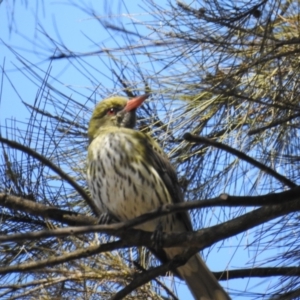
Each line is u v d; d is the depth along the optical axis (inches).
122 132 382.6
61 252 326.0
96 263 327.0
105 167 372.5
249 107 340.5
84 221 332.2
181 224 376.5
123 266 327.3
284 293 332.8
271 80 327.6
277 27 327.9
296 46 313.1
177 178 375.9
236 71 316.2
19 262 334.6
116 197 373.4
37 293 316.2
